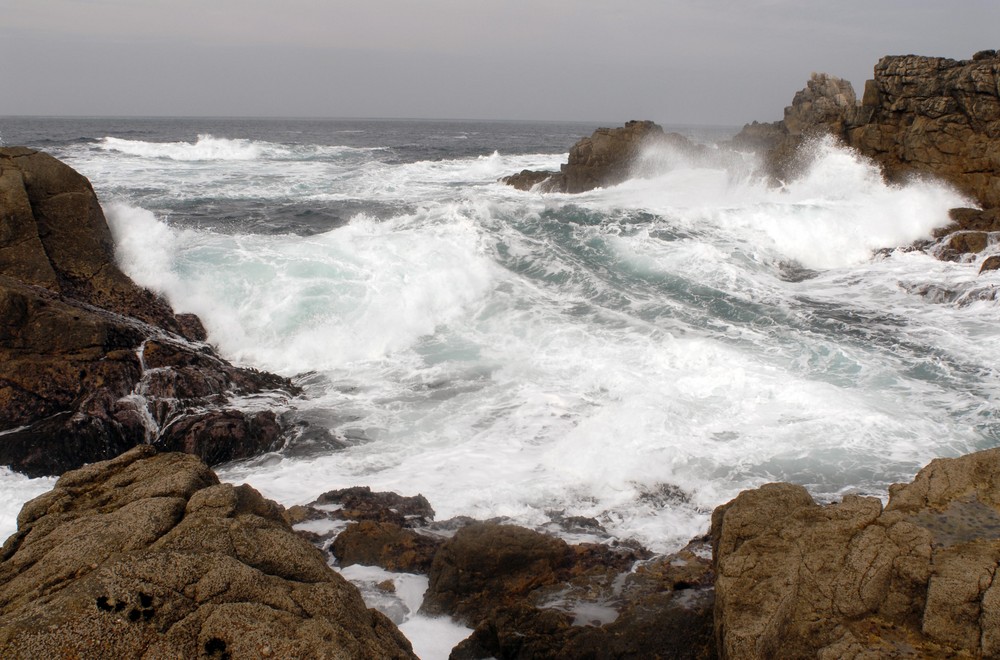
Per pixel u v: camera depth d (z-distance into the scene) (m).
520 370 13.59
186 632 4.53
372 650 4.98
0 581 5.12
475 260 17.25
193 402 12.00
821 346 14.25
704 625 6.29
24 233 12.89
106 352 11.90
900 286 18.30
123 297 13.66
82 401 11.26
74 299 12.91
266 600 4.90
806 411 11.55
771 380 12.45
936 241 20.89
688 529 8.62
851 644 5.11
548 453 10.57
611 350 13.94
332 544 8.15
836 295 17.98
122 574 4.71
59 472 10.64
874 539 5.75
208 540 5.30
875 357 13.92
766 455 10.29
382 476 10.09
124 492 6.11
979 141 22.38
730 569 5.75
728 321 15.84
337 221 24.66
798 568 5.70
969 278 17.92
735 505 6.54
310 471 10.28
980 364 13.62
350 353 14.37
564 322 15.28
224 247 15.95
